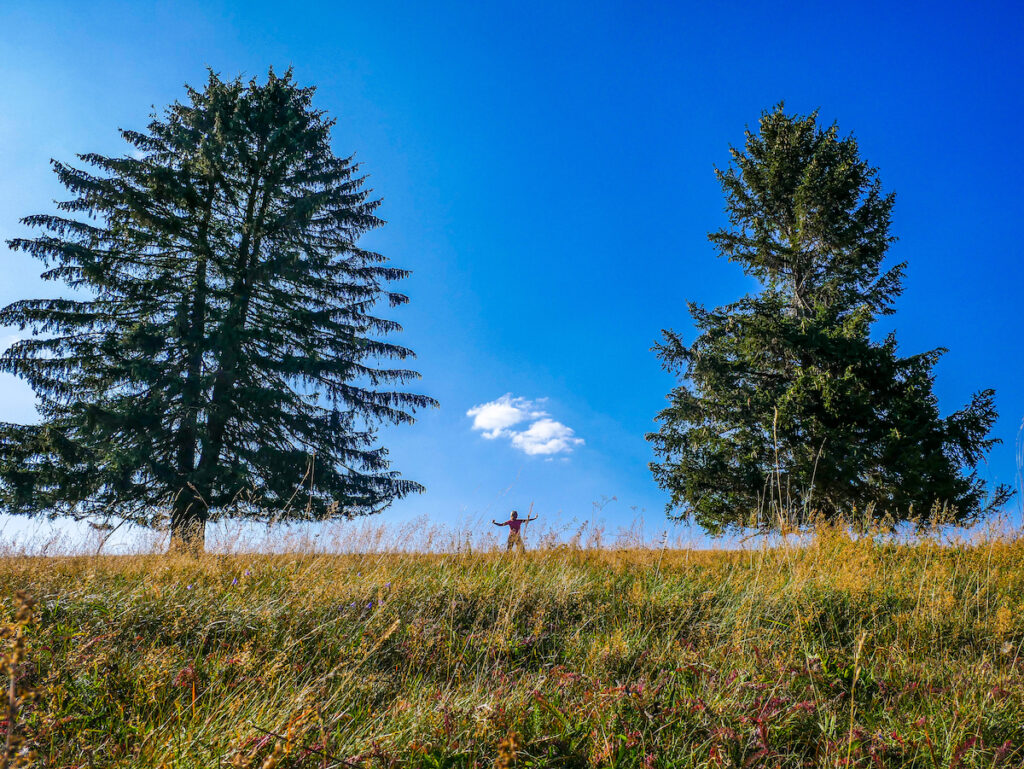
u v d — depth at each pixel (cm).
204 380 1350
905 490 1302
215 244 1527
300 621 413
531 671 381
